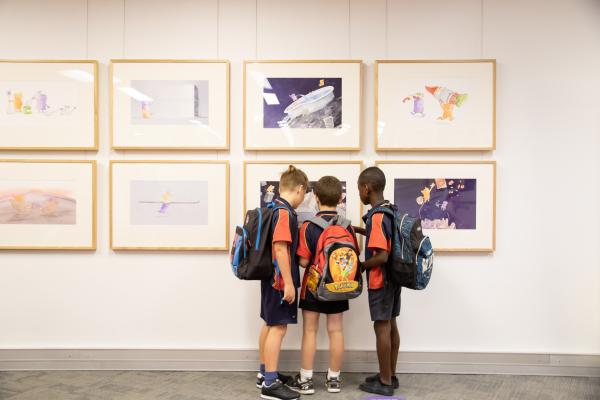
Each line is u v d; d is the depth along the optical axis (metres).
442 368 2.75
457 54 2.78
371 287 2.35
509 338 2.77
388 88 2.76
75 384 2.53
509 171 2.78
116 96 2.76
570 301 2.77
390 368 2.46
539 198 2.78
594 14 2.77
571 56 2.77
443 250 2.75
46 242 2.76
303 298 2.41
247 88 2.76
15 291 2.77
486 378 2.68
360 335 2.77
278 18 2.80
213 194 2.77
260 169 2.76
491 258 2.78
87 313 2.78
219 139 2.77
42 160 2.75
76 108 2.77
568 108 2.77
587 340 2.76
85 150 2.79
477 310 2.77
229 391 2.45
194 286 2.79
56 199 2.77
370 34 2.79
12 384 2.52
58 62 2.76
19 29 2.79
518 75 2.77
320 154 2.79
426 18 2.79
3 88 2.75
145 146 2.76
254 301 2.79
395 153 2.79
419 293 2.77
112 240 2.76
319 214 2.43
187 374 2.70
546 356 2.74
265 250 2.30
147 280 2.79
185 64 2.76
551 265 2.77
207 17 2.80
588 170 2.77
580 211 2.77
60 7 2.79
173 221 2.77
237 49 2.80
